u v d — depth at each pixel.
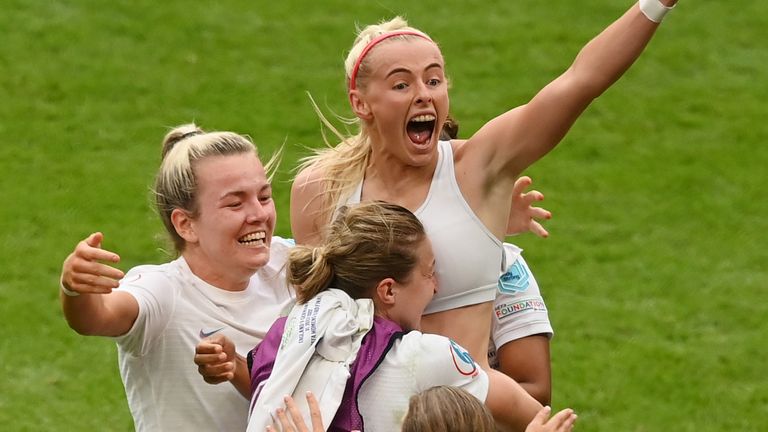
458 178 15.27
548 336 17.41
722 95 46.16
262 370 14.20
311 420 13.22
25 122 42.62
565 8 51.22
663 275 36.06
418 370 13.41
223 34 48.38
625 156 42.38
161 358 15.59
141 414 15.91
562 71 46.88
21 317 32.66
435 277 15.01
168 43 47.50
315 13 50.19
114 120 42.94
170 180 15.76
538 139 14.88
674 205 39.72
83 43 47.09
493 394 13.89
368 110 15.20
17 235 36.53
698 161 42.09
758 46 49.19
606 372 31.19
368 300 14.06
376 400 13.39
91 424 28.11
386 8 50.81
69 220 37.38
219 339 14.89
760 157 42.38
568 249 37.28
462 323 15.14
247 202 15.53
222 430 15.71
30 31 47.53
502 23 50.09
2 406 28.77
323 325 13.79
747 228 38.56
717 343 32.75
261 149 41.25
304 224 16.23
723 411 29.69
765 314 34.12
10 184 39.22
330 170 15.98
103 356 31.22
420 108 14.91
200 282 15.81
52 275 34.69
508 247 17.86
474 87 45.91
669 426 29.06
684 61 48.16
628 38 14.45
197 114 43.34
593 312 34.16
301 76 45.97
